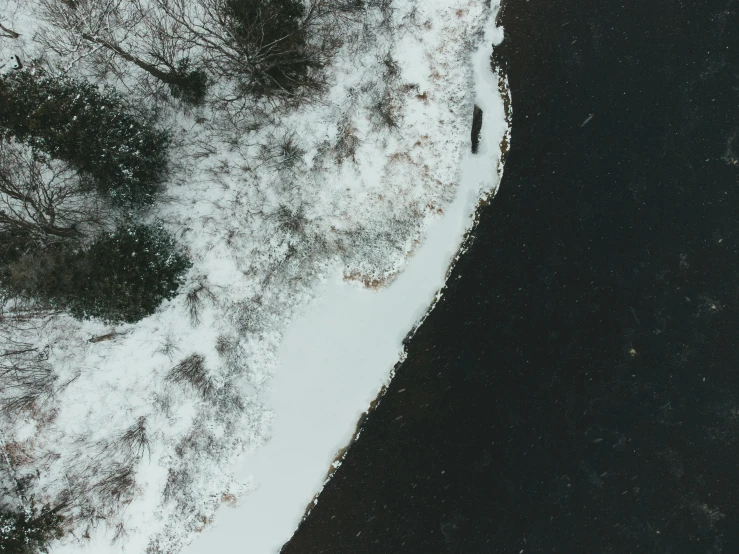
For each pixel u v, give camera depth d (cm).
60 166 1255
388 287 1442
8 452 1384
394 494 1437
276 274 1408
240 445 1409
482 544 1438
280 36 1273
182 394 1388
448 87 1430
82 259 1223
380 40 1411
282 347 1423
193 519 1402
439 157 1435
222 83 1370
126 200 1298
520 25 1455
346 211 1423
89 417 1387
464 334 1450
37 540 1348
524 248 1456
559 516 1448
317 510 1425
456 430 1448
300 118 1405
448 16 1427
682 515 1457
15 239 1235
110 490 1380
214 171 1383
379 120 1413
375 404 1438
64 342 1369
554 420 1456
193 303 1380
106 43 1269
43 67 1303
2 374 1352
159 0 1321
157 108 1348
